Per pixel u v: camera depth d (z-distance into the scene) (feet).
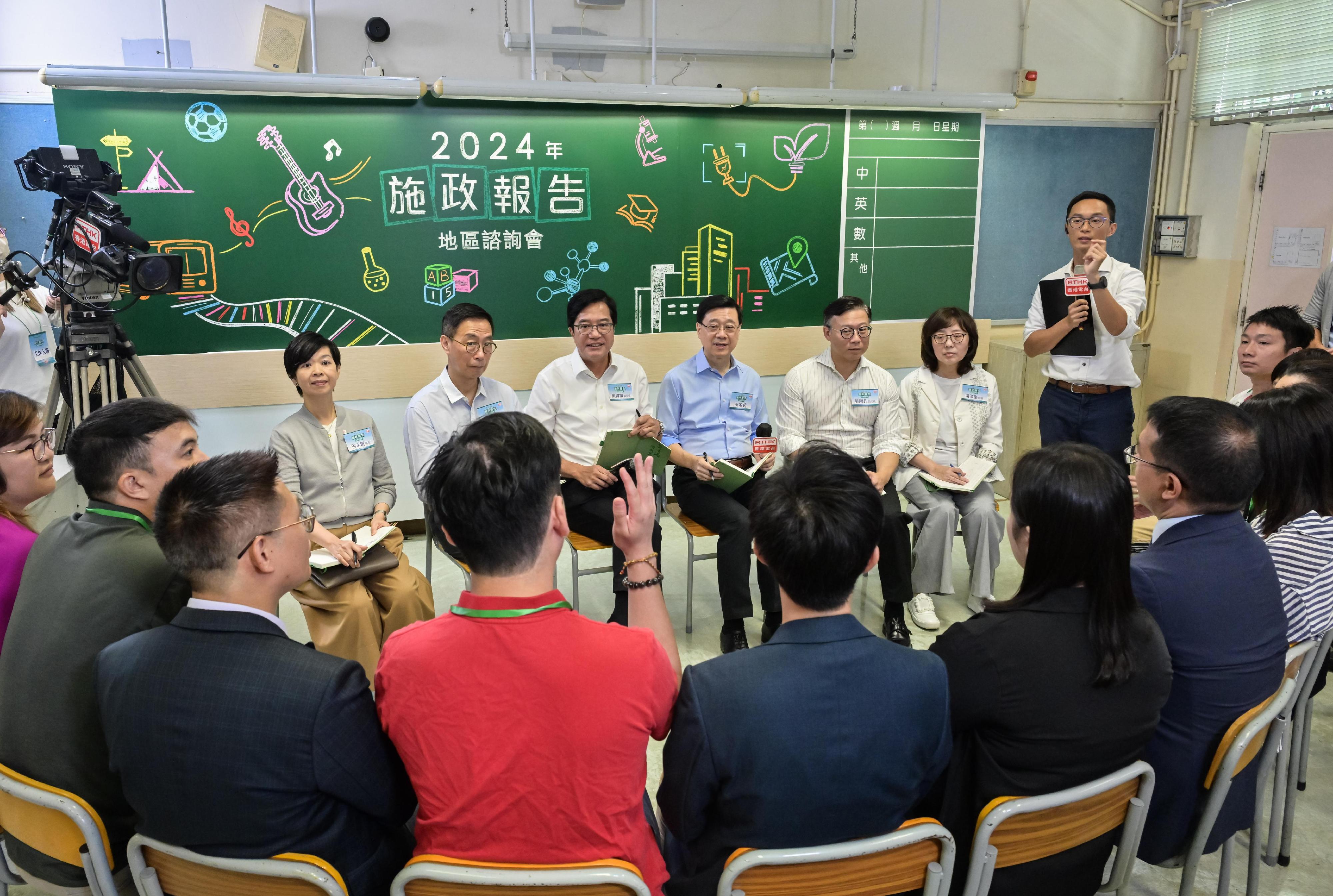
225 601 3.73
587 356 10.35
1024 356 14.90
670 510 11.05
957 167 14.67
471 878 3.37
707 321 10.38
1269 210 14.79
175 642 3.63
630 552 4.74
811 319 14.58
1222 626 4.57
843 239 14.39
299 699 3.51
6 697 4.33
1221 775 4.52
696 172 13.46
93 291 9.34
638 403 10.81
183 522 3.61
